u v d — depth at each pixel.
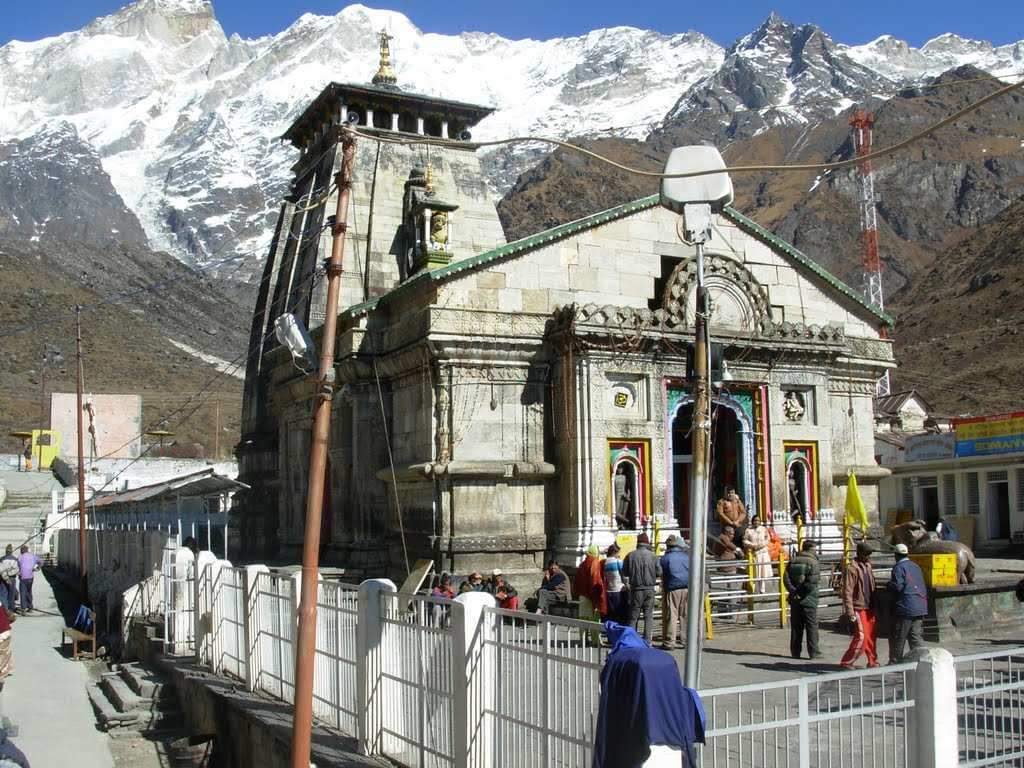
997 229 177.62
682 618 22.12
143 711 23.70
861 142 154.12
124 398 94.44
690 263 30.36
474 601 12.56
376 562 30.92
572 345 28.69
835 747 12.78
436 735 13.19
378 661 14.93
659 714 9.32
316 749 15.17
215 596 23.31
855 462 34.62
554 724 10.98
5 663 18.05
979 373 118.00
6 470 95.62
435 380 28.81
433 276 28.78
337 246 15.43
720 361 14.41
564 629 13.12
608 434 28.55
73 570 53.72
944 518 54.34
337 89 39.56
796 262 33.69
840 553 30.08
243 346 166.62
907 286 187.62
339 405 32.62
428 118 41.56
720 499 29.59
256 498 41.84
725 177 14.58
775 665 19.12
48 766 20.48
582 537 28.02
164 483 47.12
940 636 21.25
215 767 19.52
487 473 28.41
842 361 34.16
